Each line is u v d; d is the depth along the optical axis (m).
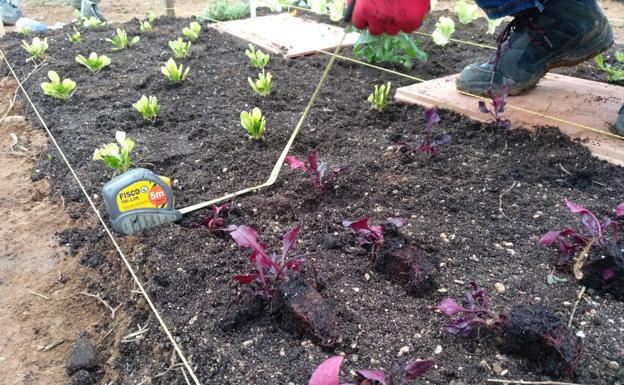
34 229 0.58
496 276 0.43
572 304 0.39
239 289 0.42
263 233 0.50
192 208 0.54
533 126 0.66
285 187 0.58
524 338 0.34
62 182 0.64
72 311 0.47
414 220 0.50
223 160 0.64
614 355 0.35
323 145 0.67
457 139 0.66
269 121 0.74
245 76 0.93
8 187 0.66
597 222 0.41
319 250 0.47
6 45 1.21
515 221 0.49
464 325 0.36
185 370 0.36
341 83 0.88
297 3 1.53
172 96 0.86
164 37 1.21
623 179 0.55
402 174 0.58
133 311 0.43
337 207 0.53
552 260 0.44
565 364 0.33
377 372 0.30
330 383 0.27
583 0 0.68
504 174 0.57
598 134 0.63
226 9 1.40
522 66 0.73
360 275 0.43
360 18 0.57
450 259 0.45
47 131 0.76
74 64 1.03
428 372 0.34
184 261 0.46
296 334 0.38
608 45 0.71
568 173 0.57
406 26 0.56
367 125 0.72
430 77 0.90
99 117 0.78
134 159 0.65
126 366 0.40
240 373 0.35
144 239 0.50
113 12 1.74
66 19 1.68
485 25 1.22
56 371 0.41
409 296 0.41
